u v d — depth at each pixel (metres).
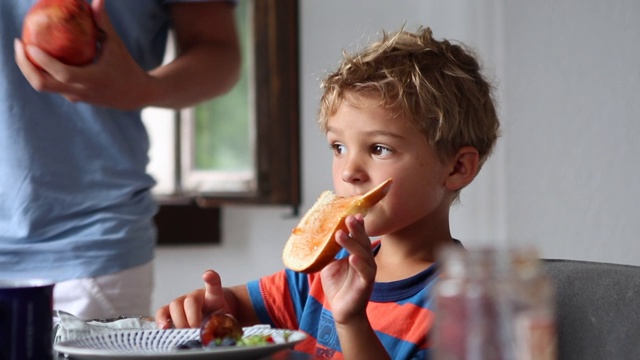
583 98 2.52
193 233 3.39
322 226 1.15
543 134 2.61
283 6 3.25
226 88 1.91
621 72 2.44
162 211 3.37
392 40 1.38
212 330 1.04
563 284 1.09
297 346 1.41
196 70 1.81
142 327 1.27
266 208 3.46
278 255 3.46
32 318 0.89
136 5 1.77
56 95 1.70
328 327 1.39
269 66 3.25
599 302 1.05
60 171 1.70
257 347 0.98
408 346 1.27
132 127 1.76
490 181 2.75
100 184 1.72
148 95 1.67
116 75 1.59
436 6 3.13
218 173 3.34
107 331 1.21
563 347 1.06
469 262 0.64
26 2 1.67
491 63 2.74
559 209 2.58
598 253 2.49
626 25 2.42
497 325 0.63
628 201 2.42
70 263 1.69
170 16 1.89
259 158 3.25
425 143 1.30
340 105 1.32
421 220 1.34
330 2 3.40
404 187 1.29
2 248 1.68
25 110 1.68
